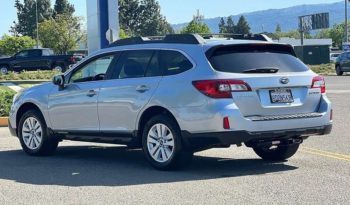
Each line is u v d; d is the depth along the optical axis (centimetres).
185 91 819
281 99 831
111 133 920
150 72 880
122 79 912
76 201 690
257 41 863
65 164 943
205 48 828
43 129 1016
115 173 857
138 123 881
